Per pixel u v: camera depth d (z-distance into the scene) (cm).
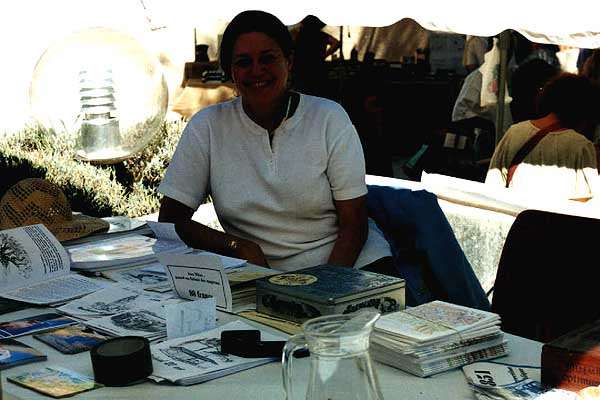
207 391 172
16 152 636
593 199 382
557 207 346
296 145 295
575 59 789
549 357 167
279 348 187
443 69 1073
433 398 165
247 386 174
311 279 218
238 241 296
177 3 583
